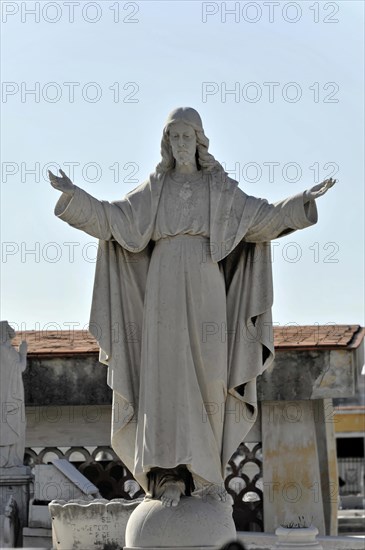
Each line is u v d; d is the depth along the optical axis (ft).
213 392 46.85
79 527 57.77
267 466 73.36
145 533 45.62
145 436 46.21
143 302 47.67
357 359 73.31
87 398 73.46
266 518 72.90
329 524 73.77
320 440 74.02
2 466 69.26
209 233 46.78
